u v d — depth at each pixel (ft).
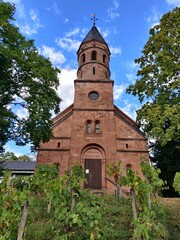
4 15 51.34
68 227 16.17
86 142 75.00
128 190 60.03
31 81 54.75
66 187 19.36
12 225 16.30
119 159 73.00
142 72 65.62
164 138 51.52
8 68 50.44
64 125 78.38
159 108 56.34
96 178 71.15
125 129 79.05
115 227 26.66
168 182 71.92
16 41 53.83
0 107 51.24
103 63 97.19
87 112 80.69
